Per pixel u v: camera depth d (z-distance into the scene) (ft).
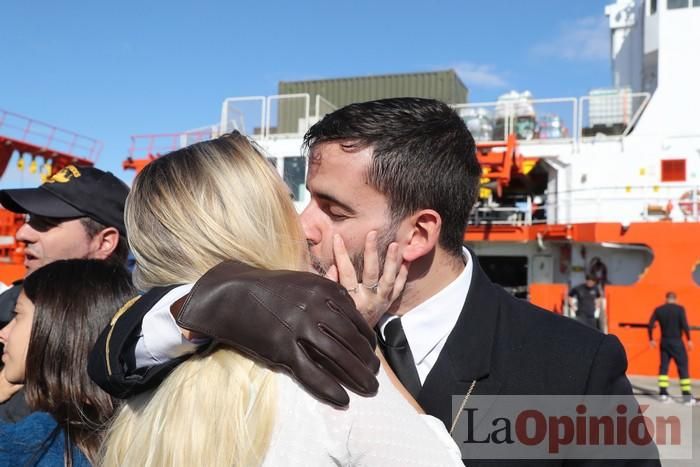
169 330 3.77
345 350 3.48
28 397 5.94
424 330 5.59
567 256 39.01
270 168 4.33
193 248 4.00
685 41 41.14
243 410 3.51
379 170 5.01
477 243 41.16
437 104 5.52
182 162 4.19
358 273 5.25
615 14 52.08
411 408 3.86
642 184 37.58
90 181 9.93
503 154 36.17
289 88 61.00
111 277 6.37
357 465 3.46
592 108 41.96
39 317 5.97
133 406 4.07
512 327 5.66
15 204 9.85
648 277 33.63
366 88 58.54
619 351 5.49
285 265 4.13
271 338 3.46
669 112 40.88
